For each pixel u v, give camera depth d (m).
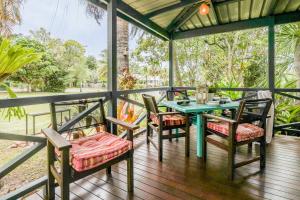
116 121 2.21
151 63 8.11
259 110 2.90
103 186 2.06
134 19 3.82
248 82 7.80
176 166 2.52
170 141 3.57
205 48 8.40
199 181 2.14
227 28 4.67
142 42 8.20
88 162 1.60
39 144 1.92
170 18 4.52
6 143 4.05
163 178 2.21
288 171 2.37
